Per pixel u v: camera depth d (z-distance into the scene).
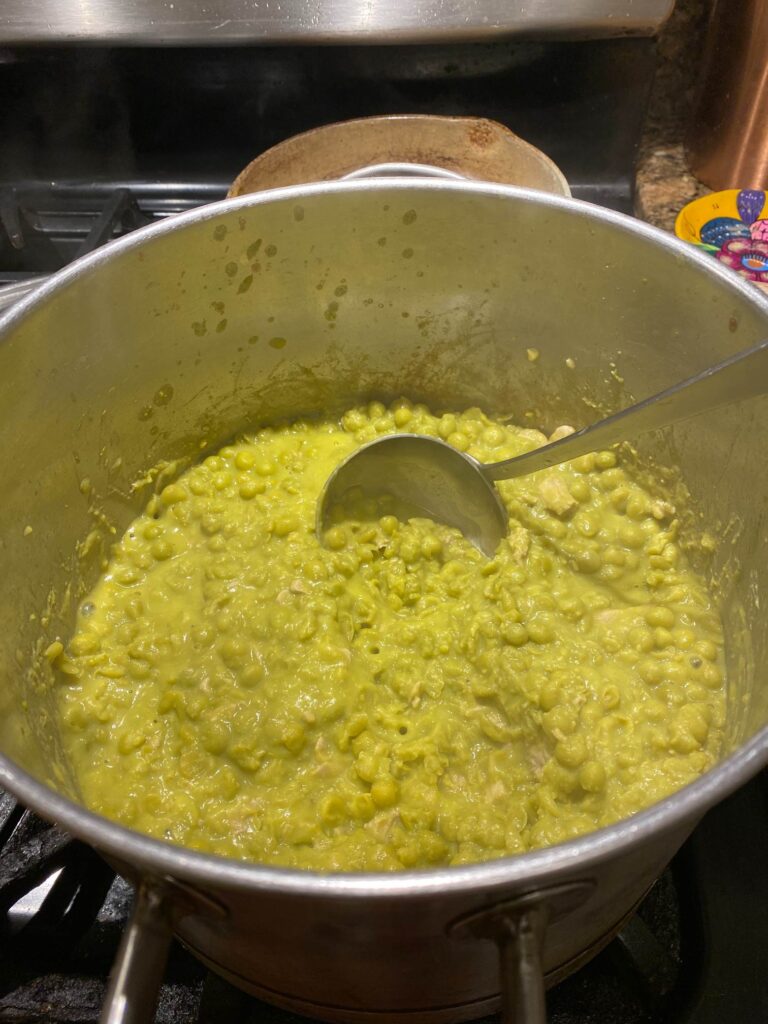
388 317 0.42
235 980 0.28
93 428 0.38
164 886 0.21
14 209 0.55
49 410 0.34
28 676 0.34
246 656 0.36
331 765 0.33
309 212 0.37
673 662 0.37
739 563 0.35
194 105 0.58
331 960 0.24
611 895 0.24
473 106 0.58
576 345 0.41
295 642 0.36
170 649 0.37
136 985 0.20
